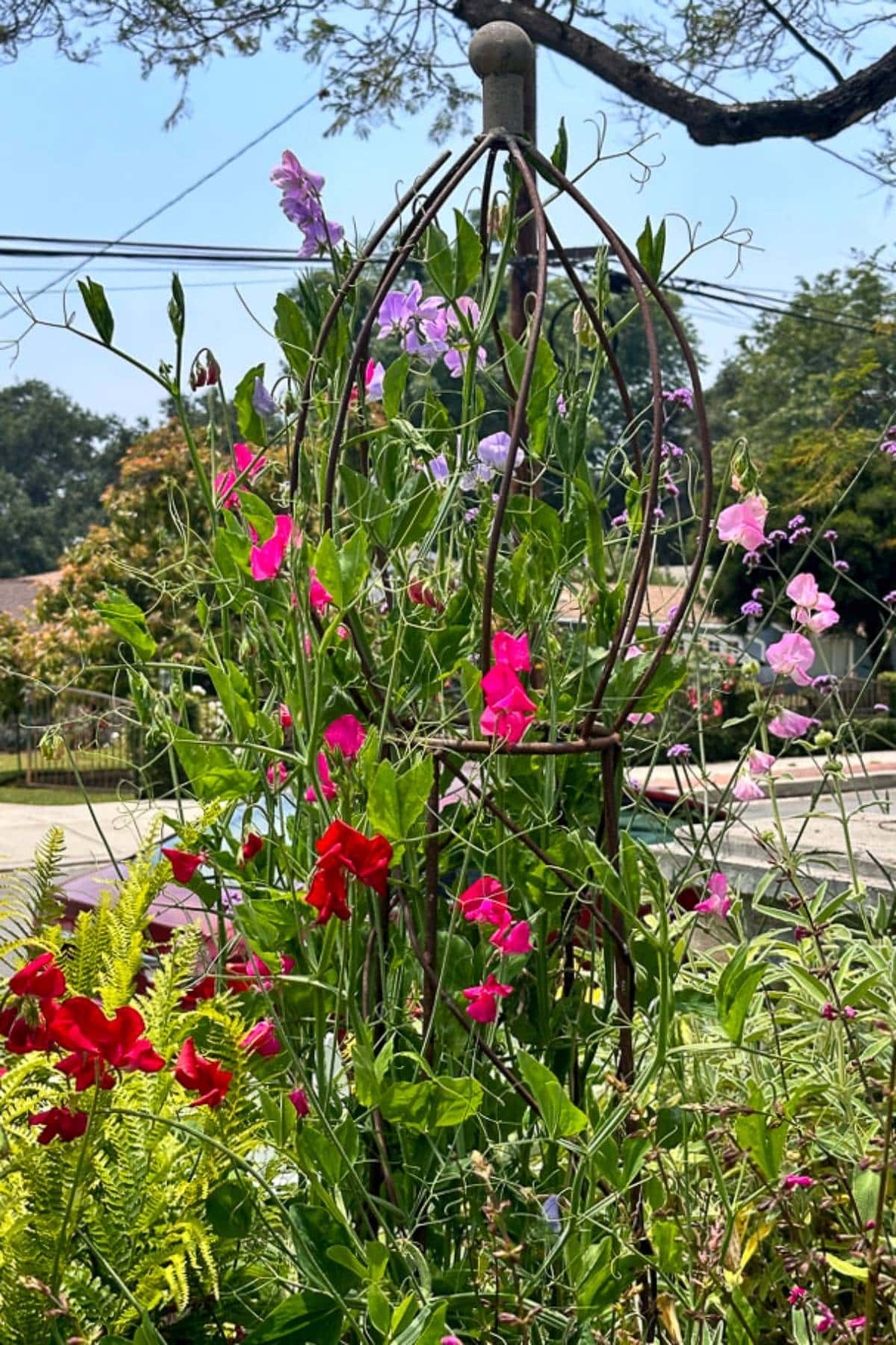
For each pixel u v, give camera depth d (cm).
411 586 202
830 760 264
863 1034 249
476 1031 189
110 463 9006
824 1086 216
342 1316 166
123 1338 165
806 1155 198
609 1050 227
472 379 216
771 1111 177
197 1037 208
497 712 183
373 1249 160
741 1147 172
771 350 4322
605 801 197
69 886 519
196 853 213
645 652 213
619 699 200
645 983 201
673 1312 193
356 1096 186
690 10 921
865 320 3906
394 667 188
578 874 194
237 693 200
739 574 1666
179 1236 177
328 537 175
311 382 212
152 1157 181
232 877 209
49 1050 171
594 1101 179
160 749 230
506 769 200
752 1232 200
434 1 1048
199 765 198
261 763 206
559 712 212
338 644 204
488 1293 185
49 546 8669
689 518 238
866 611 2291
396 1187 190
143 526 1736
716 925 280
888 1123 174
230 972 218
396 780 170
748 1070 241
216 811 205
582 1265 169
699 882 258
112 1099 180
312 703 186
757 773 257
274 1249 199
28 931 222
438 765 195
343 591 176
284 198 221
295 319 216
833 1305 187
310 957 185
